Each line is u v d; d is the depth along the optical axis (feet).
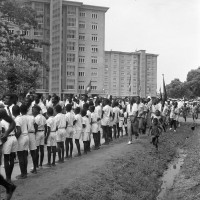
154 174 44.32
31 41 73.41
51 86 351.05
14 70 69.67
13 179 32.99
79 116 48.01
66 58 350.23
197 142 73.67
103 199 29.71
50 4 345.92
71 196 27.76
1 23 68.28
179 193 37.96
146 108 75.61
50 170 37.04
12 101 36.58
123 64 454.81
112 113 61.82
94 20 366.63
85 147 49.93
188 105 168.35
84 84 363.76
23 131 33.40
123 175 38.27
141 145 57.41
